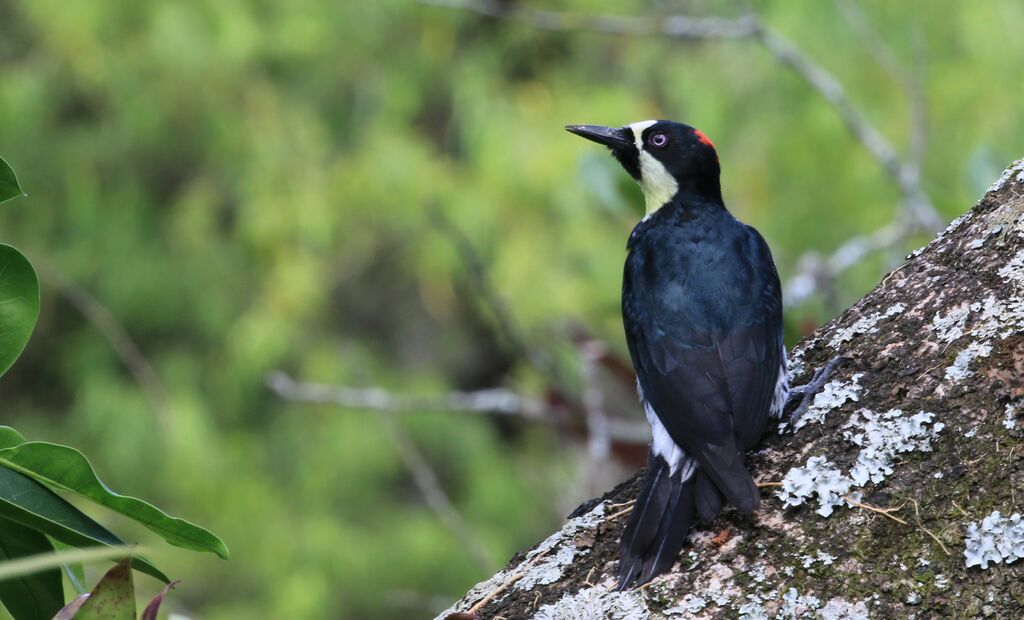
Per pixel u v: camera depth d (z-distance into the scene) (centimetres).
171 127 1617
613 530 425
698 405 441
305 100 1680
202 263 1655
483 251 1588
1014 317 411
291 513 1598
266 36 1623
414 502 1728
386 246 1797
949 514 382
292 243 1631
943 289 437
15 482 374
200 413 1591
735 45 1540
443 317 1909
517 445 1761
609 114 1616
